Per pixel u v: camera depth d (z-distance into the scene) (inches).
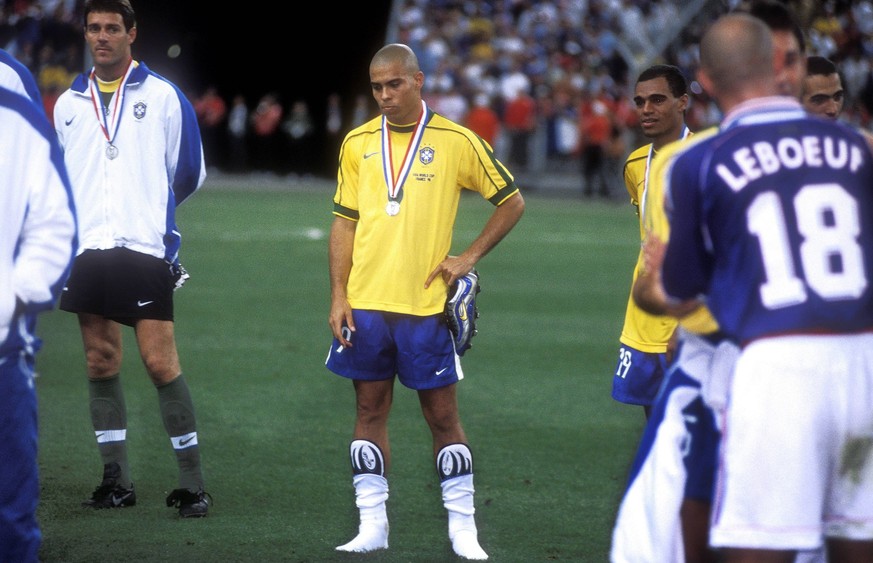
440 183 601.0
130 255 660.1
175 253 677.9
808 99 575.8
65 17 3410.4
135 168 663.8
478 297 1519.4
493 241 610.2
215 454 792.3
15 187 439.2
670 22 3622.0
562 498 705.0
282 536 627.8
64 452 787.4
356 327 602.9
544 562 592.1
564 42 3757.4
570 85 3496.6
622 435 861.8
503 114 3385.8
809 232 392.5
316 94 3882.9
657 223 410.9
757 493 385.7
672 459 416.2
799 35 431.5
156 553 595.8
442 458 611.8
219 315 1343.5
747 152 398.9
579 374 1075.3
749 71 408.2
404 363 602.9
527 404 956.0
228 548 606.5
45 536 619.8
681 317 415.2
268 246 1993.1
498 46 3705.7
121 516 660.1
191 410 669.3
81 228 667.4
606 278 1722.4
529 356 1152.2
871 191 403.2
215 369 1060.5
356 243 608.1
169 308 670.5
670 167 406.6
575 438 850.8
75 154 668.7
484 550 609.6
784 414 384.5
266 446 815.1
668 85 622.2
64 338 1197.1
